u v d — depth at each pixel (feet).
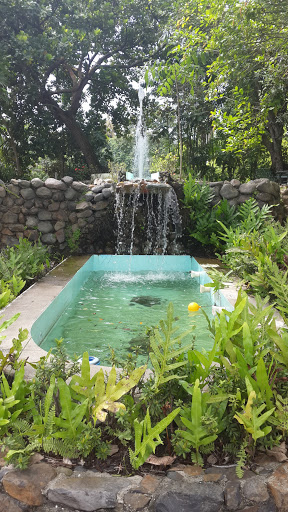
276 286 9.75
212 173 56.24
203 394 5.84
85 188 29.17
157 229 29.50
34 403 6.42
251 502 5.12
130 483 5.43
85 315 15.79
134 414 6.14
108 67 57.06
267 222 21.20
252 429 5.44
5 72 39.40
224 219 27.32
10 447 5.82
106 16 50.08
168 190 28.25
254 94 33.47
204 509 5.03
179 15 22.24
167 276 25.39
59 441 5.87
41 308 13.41
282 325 10.47
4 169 48.70
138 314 15.79
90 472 5.69
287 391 6.38
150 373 7.30
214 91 23.72
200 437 5.64
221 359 6.50
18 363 6.97
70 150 62.75
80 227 28.73
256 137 23.85
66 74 59.93
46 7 45.80
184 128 54.29
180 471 5.60
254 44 20.24
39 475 5.60
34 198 28.04
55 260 27.25
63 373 6.78
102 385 6.12
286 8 18.06
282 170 50.14
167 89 17.65
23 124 57.31
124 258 28.45
